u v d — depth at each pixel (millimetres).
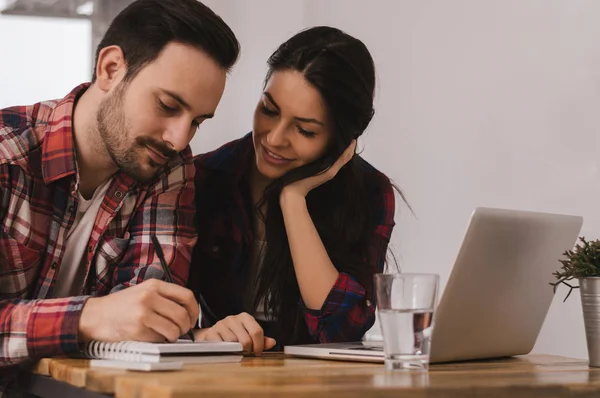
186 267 1762
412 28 2918
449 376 1150
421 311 1174
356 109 1807
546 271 1552
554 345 2299
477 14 2629
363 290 1870
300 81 1754
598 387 1136
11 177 1581
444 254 2713
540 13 2400
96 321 1316
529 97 2426
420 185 2840
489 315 1447
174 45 1531
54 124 1636
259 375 1063
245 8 3639
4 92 3887
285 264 1958
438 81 2781
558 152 2320
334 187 2023
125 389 958
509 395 1055
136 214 1749
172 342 1327
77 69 3965
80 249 1715
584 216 2230
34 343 1324
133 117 1548
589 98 2234
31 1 3871
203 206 2012
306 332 1974
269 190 1927
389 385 980
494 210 1349
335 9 3371
